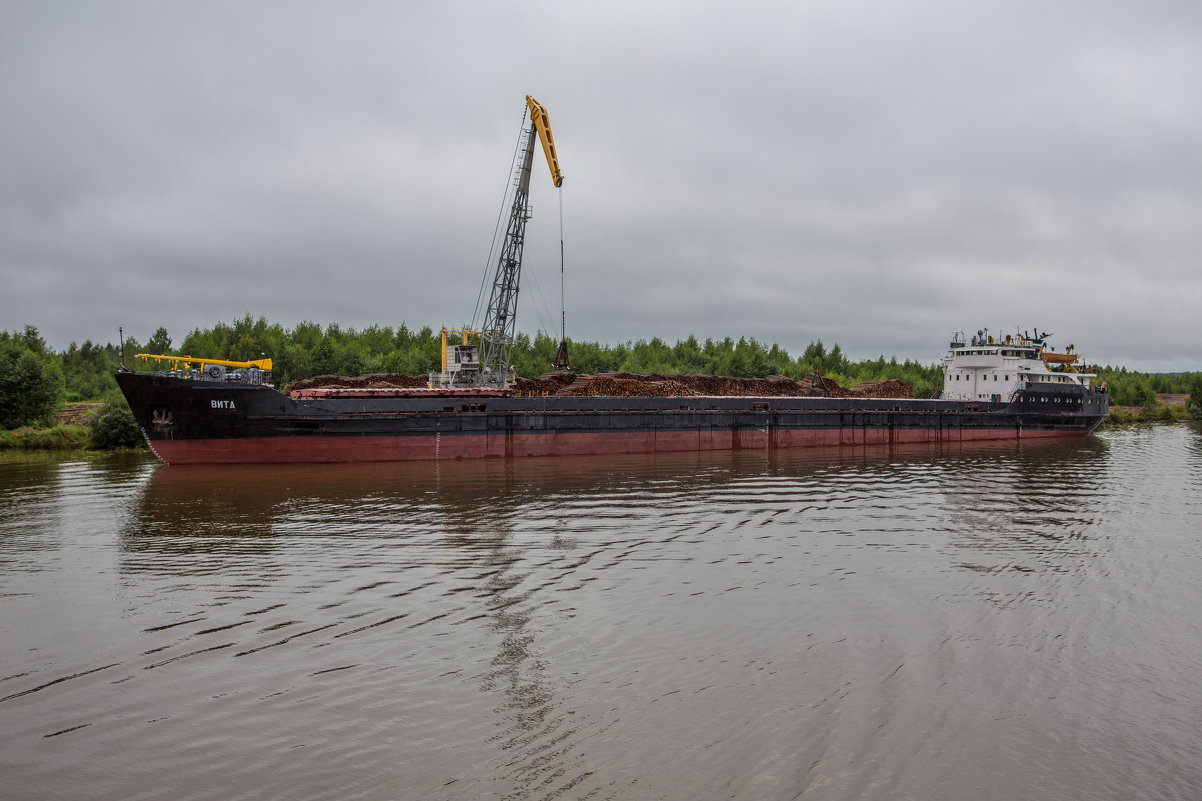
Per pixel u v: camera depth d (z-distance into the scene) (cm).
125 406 6700
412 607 2189
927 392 16212
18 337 12225
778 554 2827
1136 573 2652
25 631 2008
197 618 2100
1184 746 1482
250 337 11288
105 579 2458
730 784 1309
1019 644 1972
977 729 1524
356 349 11406
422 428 5541
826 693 1662
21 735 1477
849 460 5947
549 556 2756
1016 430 8306
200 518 3391
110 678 1722
